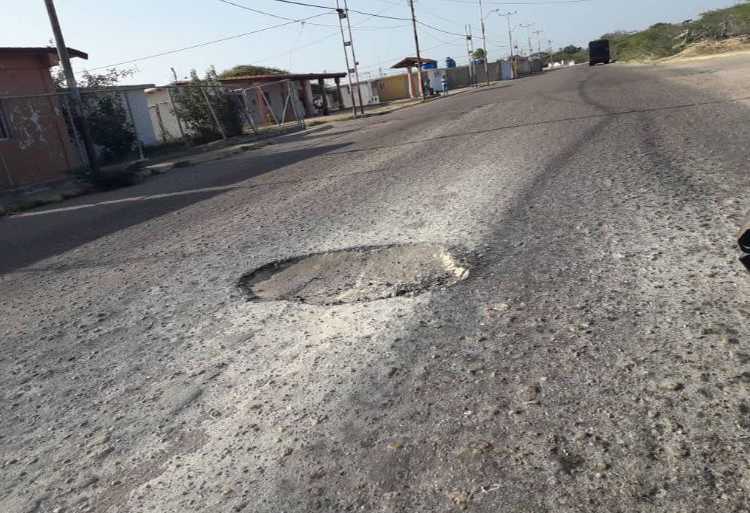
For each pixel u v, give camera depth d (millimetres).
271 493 1890
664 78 20500
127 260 5273
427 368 2531
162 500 1938
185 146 19781
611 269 3381
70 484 2098
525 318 2893
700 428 1920
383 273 3875
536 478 1788
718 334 2484
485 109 18391
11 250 6660
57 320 3904
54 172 15219
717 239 3629
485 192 5832
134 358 3088
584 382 2264
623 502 1657
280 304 3568
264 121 39219
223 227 6051
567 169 6438
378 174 8125
